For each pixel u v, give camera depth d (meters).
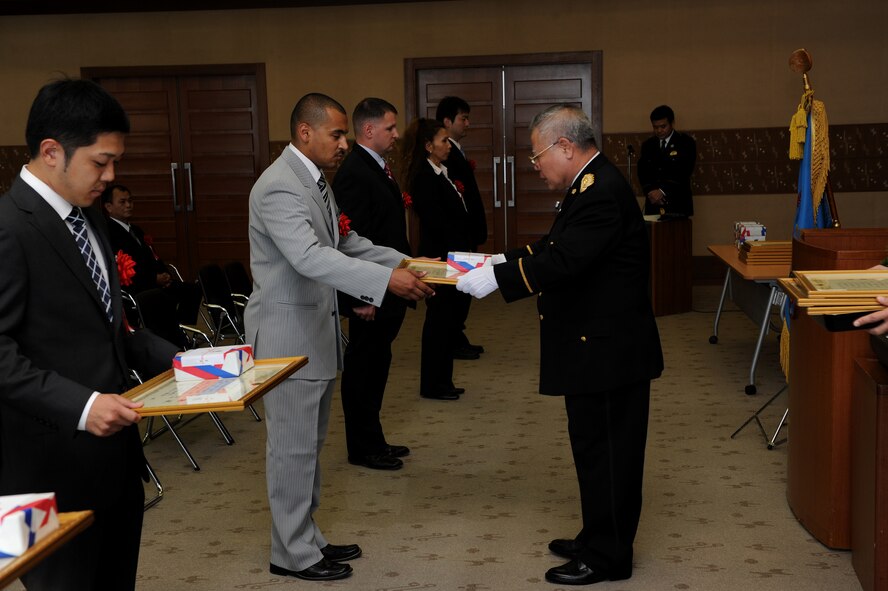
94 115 1.90
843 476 3.16
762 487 3.86
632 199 2.91
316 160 3.05
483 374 6.07
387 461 4.21
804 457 3.40
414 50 9.60
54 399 1.80
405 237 4.26
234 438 4.83
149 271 6.70
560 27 9.41
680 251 8.02
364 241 3.44
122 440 2.06
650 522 3.50
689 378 5.77
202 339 6.89
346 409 4.23
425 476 4.10
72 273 1.97
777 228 9.43
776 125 9.28
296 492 3.04
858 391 2.93
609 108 9.46
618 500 2.94
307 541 3.09
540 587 2.98
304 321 2.98
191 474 4.26
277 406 2.99
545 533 3.43
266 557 3.29
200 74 9.88
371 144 4.12
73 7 9.73
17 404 1.83
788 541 3.30
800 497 3.45
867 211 9.27
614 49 9.38
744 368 5.99
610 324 2.88
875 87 9.11
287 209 2.90
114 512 2.16
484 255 3.26
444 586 3.00
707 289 9.38
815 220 4.89
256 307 2.99
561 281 2.83
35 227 1.93
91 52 9.88
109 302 2.08
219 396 1.93
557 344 2.94
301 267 2.87
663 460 4.24
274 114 9.85
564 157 2.91
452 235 5.25
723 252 6.32
